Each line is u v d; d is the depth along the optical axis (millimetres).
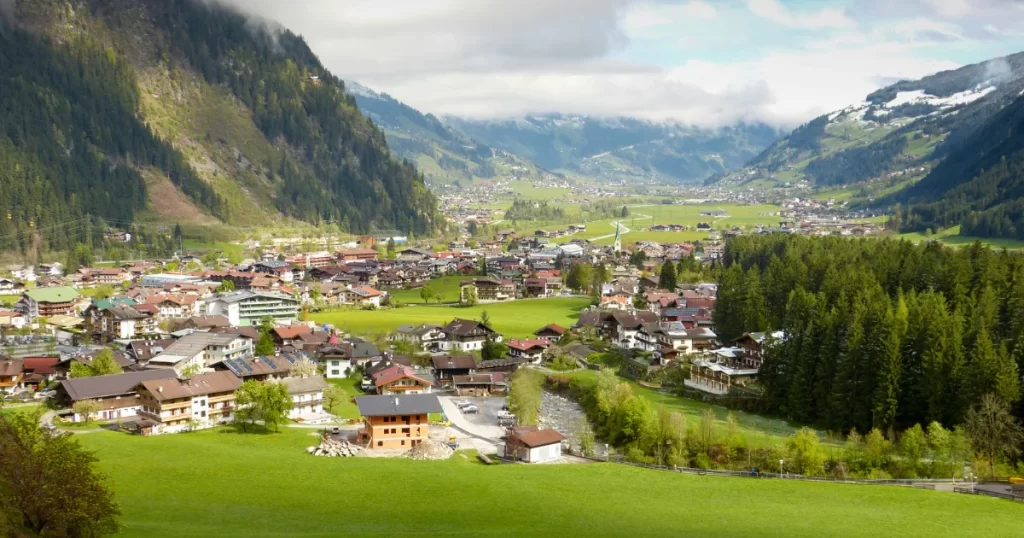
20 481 74250
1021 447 143250
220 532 91812
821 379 176500
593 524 104000
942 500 119125
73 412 158750
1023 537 101625
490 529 99688
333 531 95438
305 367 195125
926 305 176500
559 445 148375
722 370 199250
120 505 102188
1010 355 158875
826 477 134375
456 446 153000
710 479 131375
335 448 142875
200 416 163500
